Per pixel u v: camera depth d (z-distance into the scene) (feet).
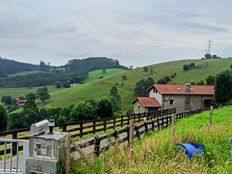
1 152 49.26
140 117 112.47
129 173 32.99
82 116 162.81
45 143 32.89
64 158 33.76
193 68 508.12
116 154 36.78
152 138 43.21
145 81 418.31
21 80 654.53
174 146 41.09
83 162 34.78
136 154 37.27
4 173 34.19
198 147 43.70
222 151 44.21
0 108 122.11
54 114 171.22
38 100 422.00
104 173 33.47
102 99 175.94
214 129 51.72
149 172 33.09
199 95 267.59
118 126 95.66
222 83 249.75
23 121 163.53
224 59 542.16
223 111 154.81
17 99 430.61
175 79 473.67
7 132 48.93
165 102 261.24
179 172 34.14
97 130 81.87
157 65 561.02
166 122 96.94
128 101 391.24
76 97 446.19
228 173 36.83
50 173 32.37
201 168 37.01
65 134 34.60
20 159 47.85
